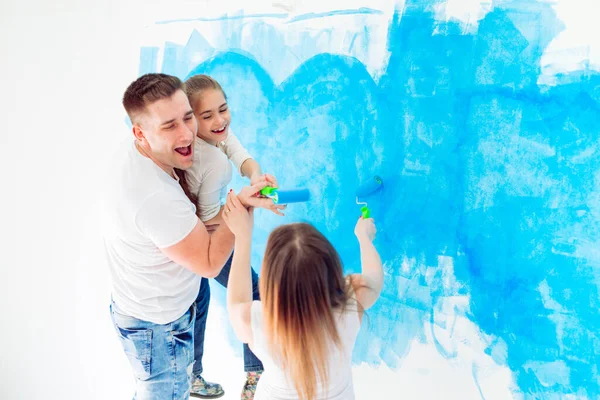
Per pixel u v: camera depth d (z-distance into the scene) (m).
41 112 2.20
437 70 1.47
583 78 1.28
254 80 1.79
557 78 1.32
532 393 1.42
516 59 1.36
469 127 1.44
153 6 1.96
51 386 2.20
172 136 1.31
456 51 1.44
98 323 2.15
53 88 2.17
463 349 1.51
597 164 1.29
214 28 1.86
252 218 1.33
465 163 1.46
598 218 1.30
